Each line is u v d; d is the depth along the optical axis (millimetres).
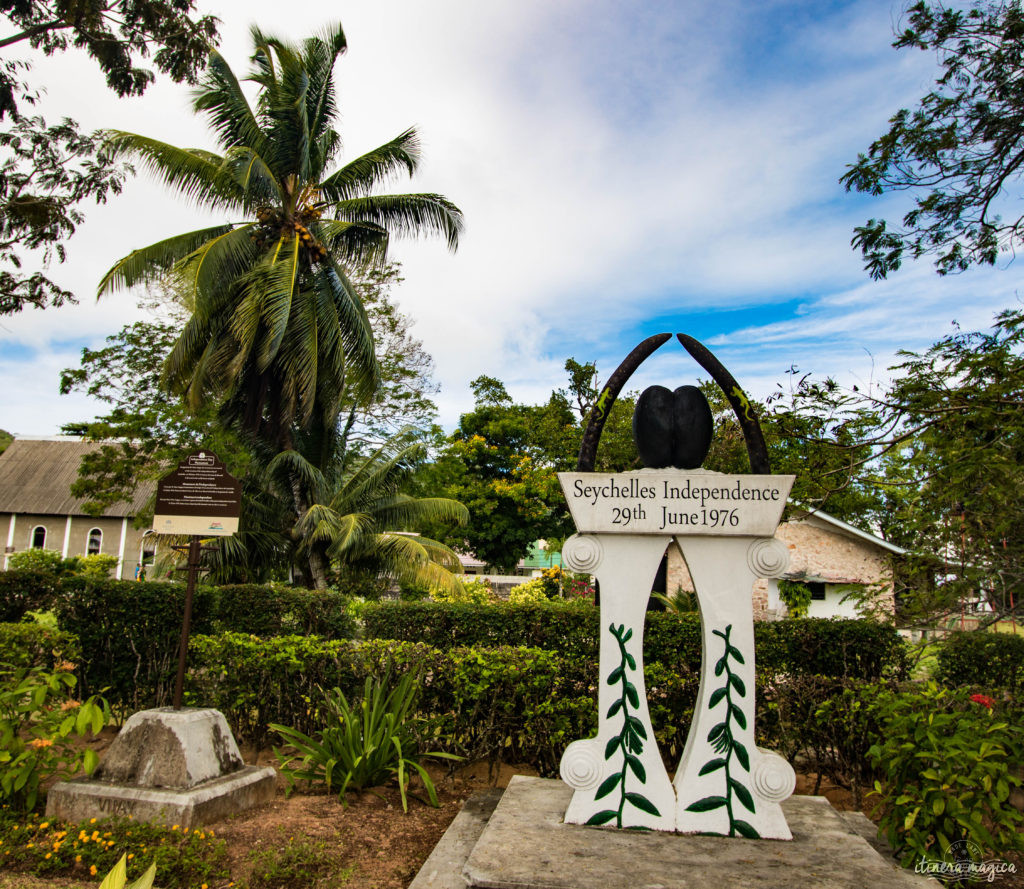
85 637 6273
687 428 3979
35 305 10523
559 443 26078
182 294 14891
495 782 4965
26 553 19844
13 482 33312
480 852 3303
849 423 5824
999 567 4957
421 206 16156
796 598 16844
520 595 18203
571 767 3756
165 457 16531
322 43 16406
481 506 33125
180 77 10336
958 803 3186
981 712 4035
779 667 5504
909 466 5773
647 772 3725
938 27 5902
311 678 5375
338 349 15016
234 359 13578
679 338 4227
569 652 6250
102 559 21766
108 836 3516
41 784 4402
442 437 26797
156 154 14227
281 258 14805
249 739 5582
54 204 10250
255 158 13734
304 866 3457
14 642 5559
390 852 3717
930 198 6164
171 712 4289
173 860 3342
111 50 9688
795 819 3863
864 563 17438
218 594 6809
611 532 3936
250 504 14211
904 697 3834
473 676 4973
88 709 4016
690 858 3277
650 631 6082
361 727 4754
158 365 17203
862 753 4492
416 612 6578
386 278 21438
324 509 13641
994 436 5086
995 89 5918
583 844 3428
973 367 5117
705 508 3885
